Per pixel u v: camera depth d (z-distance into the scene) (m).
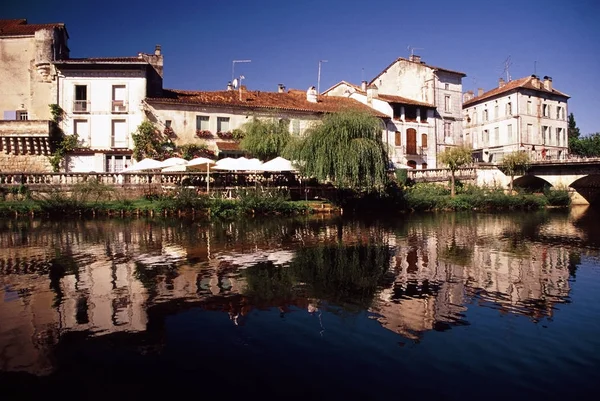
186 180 29.78
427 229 20.11
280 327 6.70
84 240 15.59
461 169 42.12
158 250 13.42
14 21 40.25
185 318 7.07
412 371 5.29
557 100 57.97
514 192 41.56
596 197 44.22
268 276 9.98
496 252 13.73
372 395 4.73
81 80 34.25
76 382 4.95
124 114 34.41
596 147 70.44
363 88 49.56
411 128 46.06
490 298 8.40
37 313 7.28
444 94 48.94
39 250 13.36
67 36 40.62
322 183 31.61
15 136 32.25
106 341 6.11
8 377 5.06
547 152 56.28
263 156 32.97
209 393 4.74
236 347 5.95
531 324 6.96
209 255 12.66
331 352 5.80
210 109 36.16
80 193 25.91
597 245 15.30
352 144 27.17
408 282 9.62
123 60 35.50
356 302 8.05
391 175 37.62
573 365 5.48
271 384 4.95
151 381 4.99
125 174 28.38
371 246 14.63
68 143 33.25
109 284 9.17
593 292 8.90
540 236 17.89
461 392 4.81
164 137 34.62
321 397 4.68
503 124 56.06
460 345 6.08
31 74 36.12
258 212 26.12
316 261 11.87
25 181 27.33
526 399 4.68
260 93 42.34
